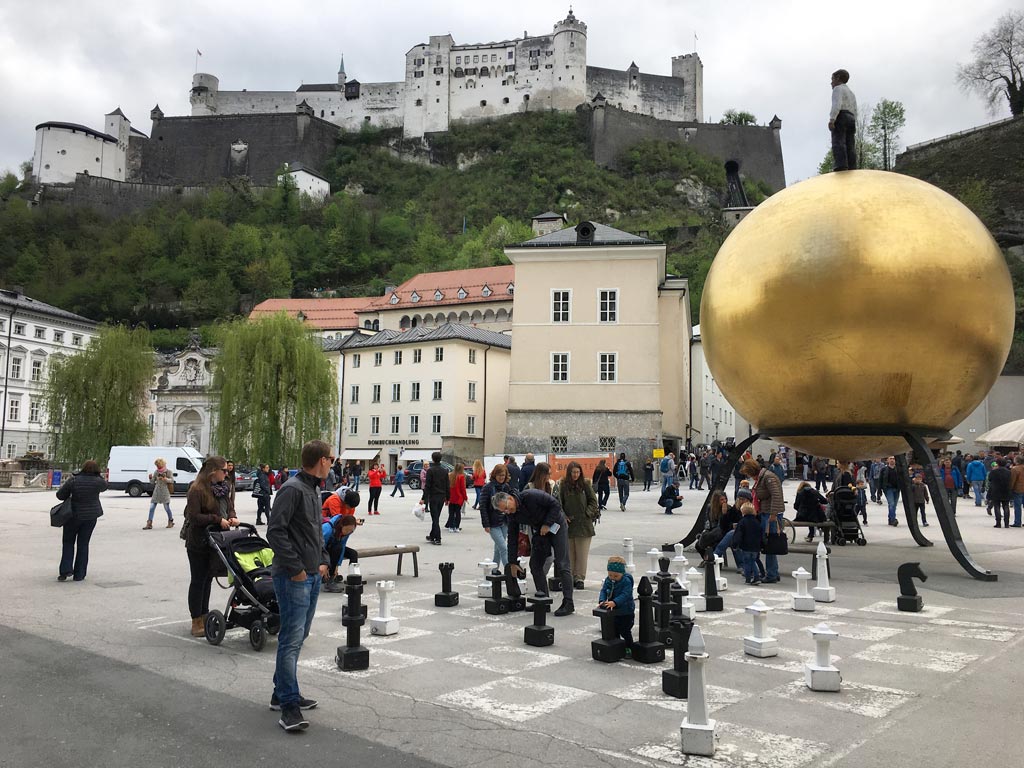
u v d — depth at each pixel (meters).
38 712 5.80
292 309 91.00
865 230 10.91
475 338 62.25
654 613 7.99
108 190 149.38
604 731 5.36
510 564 9.89
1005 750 4.92
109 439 55.12
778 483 11.71
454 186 161.38
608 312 45.28
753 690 6.27
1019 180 70.06
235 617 7.95
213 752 4.98
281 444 49.19
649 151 158.25
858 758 4.81
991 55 83.25
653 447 43.91
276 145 165.50
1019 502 21.05
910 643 7.84
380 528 20.52
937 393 11.24
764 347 11.61
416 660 7.32
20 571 13.09
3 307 72.88
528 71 170.25
